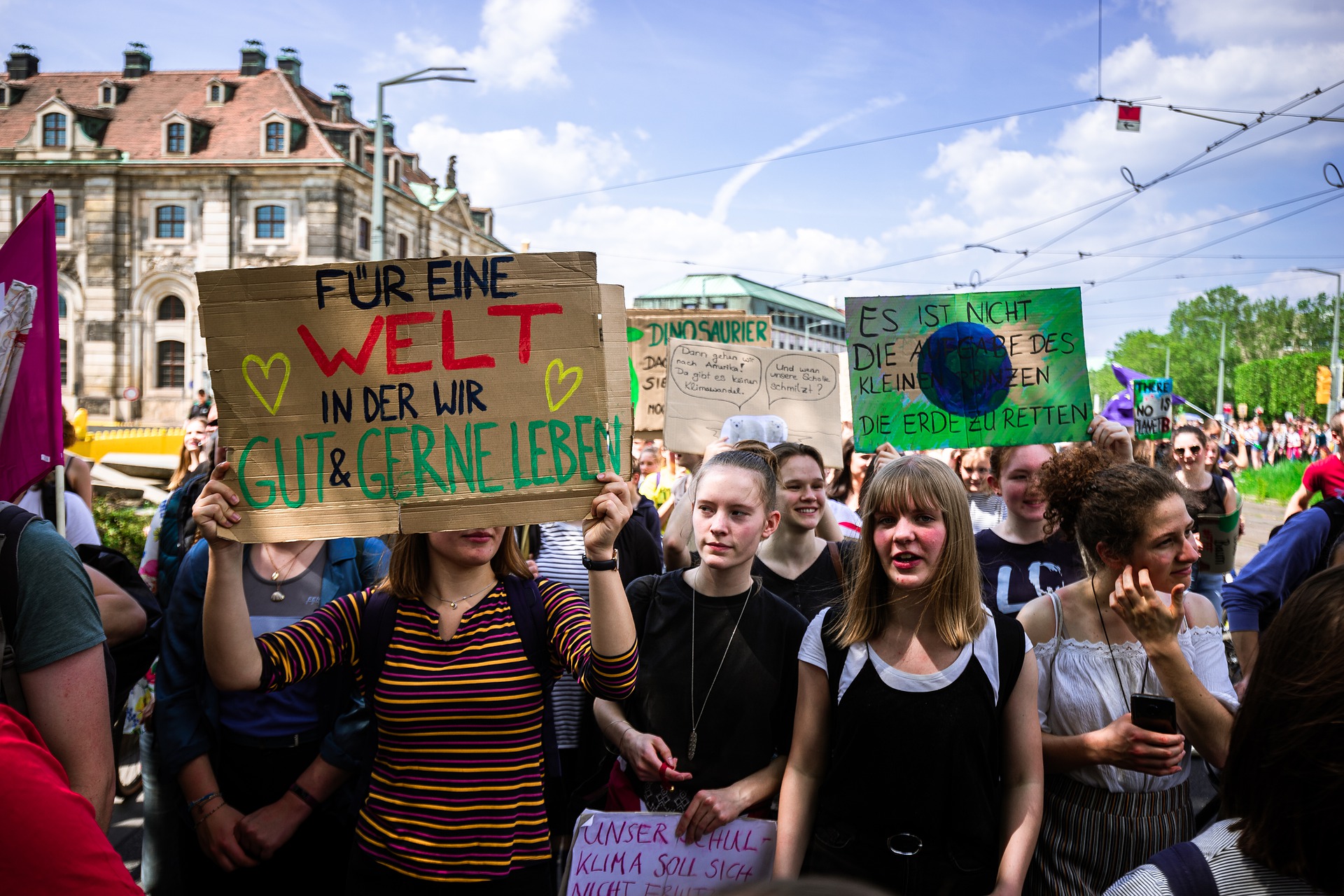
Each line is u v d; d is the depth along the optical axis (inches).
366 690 92.4
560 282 89.4
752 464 107.4
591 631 90.7
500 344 89.3
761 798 100.1
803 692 94.7
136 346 1605.6
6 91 1707.7
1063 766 92.4
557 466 88.7
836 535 158.6
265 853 101.4
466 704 88.7
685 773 101.0
